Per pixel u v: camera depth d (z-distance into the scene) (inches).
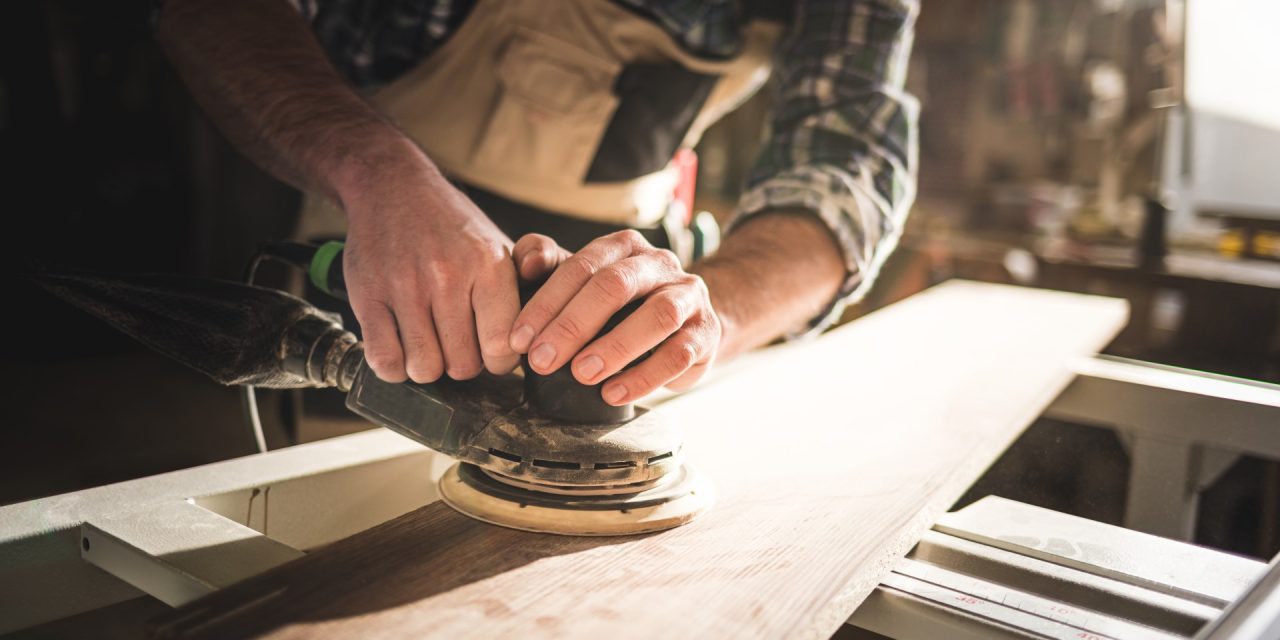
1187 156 104.2
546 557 23.5
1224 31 95.7
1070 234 110.5
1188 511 41.3
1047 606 25.4
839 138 44.6
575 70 48.1
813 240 41.7
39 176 141.7
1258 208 113.0
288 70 35.1
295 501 30.4
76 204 143.8
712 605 21.4
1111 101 114.3
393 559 23.0
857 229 42.2
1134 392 42.8
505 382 28.3
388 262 26.0
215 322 26.3
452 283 25.3
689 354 26.4
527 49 47.2
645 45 48.7
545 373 24.9
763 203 43.3
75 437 109.9
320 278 29.4
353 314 28.9
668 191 57.9
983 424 36.6
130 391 127.1
